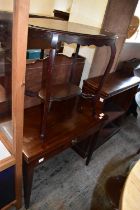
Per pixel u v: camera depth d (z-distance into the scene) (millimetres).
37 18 1088
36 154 1003
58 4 2941
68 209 1342
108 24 1577
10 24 658
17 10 565
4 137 1046
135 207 632
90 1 1588
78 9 1688
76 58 1568
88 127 1310
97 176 1648
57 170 1628
